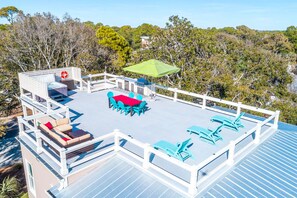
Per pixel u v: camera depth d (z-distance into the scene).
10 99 28.77
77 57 32.72
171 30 30.50
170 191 6.52
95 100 14.48
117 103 12.44
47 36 31.27
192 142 9.25
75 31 34.19
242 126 11.02
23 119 9.39
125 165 7.74
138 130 10.28
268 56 35.38
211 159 6.70
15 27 30.30
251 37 55.50
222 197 6.29
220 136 9.55
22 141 9.27
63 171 6.91
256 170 7.64
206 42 30.45
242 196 6.38
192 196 6.19
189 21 30.23
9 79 27.44
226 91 25.64
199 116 12.31
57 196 6.69
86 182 7.15
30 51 30.14
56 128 9.05
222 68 27.91
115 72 37.59
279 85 32.09
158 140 9.34
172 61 28.94
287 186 6.95
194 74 26.25
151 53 30.61
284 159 8.45
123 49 44.66
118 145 8.30
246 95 25.03
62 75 16.62
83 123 10.85
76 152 7.88
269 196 6.46
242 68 32.81
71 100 14.41
